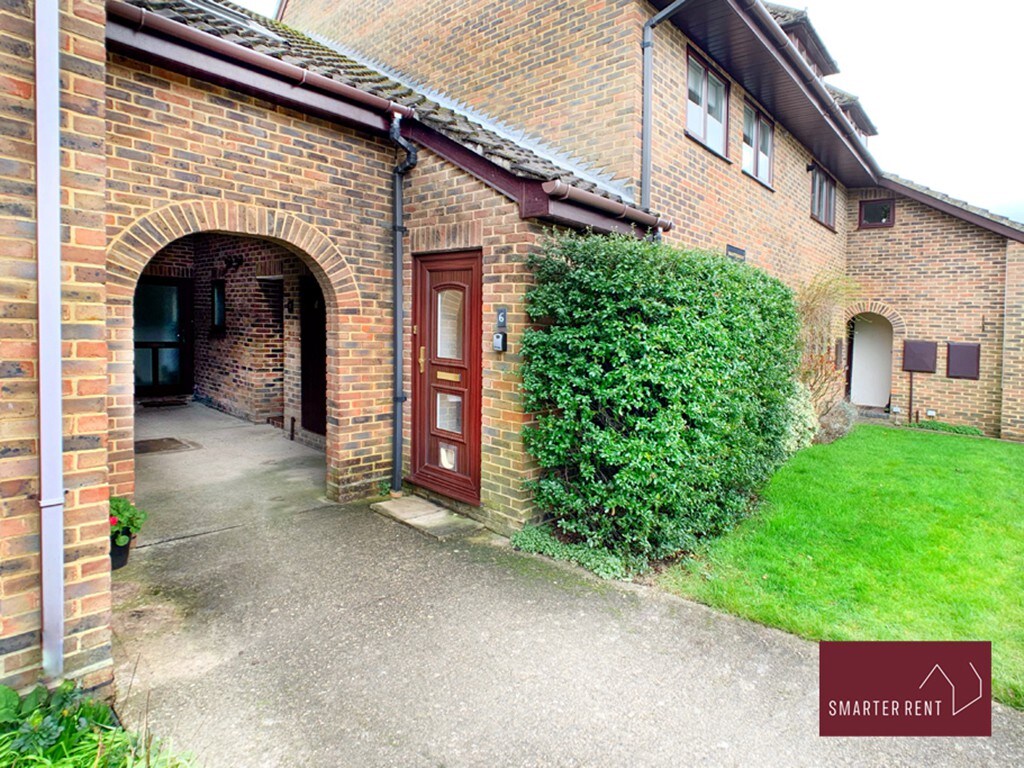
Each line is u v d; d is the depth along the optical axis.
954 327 11.42
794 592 3.80
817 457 7.98
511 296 4.65
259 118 4.60
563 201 4.48
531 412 4.66
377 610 3.50
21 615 2.27
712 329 4.36
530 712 2.61
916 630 3.34
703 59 7.02
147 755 2.05
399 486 5.80
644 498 4.10
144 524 4.82
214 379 10.58
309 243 4.98
